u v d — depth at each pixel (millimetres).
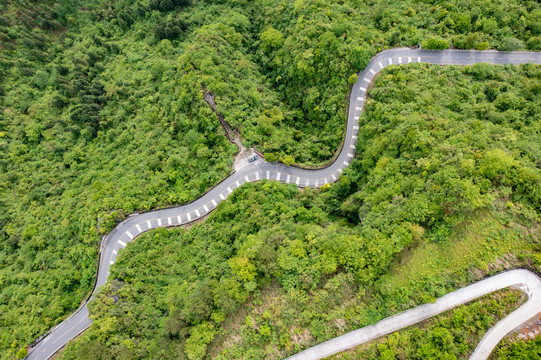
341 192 68938
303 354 47438
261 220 64125
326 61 76562
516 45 71125
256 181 72688
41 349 62156
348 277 49406
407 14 80750
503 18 75250
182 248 66812
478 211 49281
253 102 80625
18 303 65688
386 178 59562
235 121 74750
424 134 58469
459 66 72562
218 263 61000
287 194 69125
